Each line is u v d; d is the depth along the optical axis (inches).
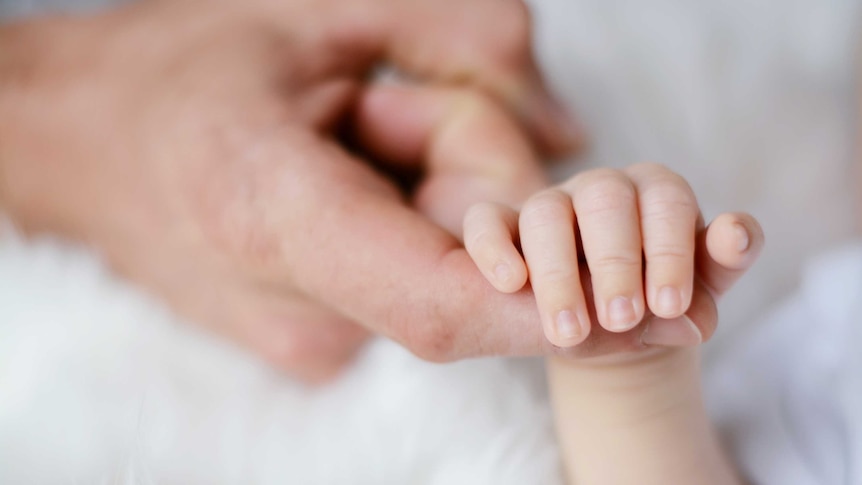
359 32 11.4
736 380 10.3
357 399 9.8
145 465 9.2
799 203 12.0
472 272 8.2
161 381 9.9
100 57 11.6
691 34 12.8
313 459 9.5
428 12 11.5
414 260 8.4
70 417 9.4
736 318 11.2
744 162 12.2
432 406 9.6
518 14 11.7
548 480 9.1
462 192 10.1
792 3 13.3
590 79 12.4
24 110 11.2
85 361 10.0
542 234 8.0
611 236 7.8
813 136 12.4
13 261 11.1
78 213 11.1
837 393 9.7
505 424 9.4
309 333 10.0
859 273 10.4
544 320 7.8
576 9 13.0
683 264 7.7
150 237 10.5
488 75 11.6
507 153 10.4
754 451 9.6
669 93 12.4
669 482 8.8
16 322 10.5
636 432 8.8
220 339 10.4
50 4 15.7
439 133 10.8
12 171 11.2
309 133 9.9
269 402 9.9
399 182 11.2
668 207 7.9
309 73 11.1
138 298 10.7
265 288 9.7
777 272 11.6
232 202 9.5
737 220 7.8
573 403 8.9
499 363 9.7
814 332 10.3
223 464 9.4
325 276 8.8
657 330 8.0
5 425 9.3
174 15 11.8
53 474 9.0
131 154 10.6
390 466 9.4
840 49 13.0
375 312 8.6
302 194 9.1
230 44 11.1
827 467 9.3
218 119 10.1
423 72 11.8
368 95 11.0
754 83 12.6
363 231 8.7
